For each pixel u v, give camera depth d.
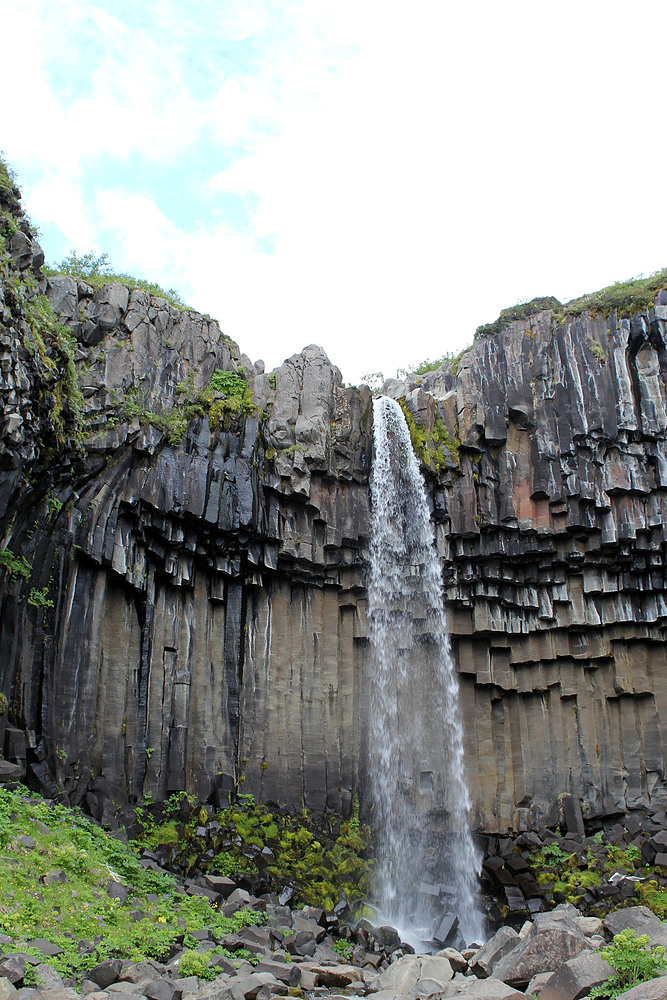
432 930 17.80
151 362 17.70
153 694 17.06
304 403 20.81
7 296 12.49
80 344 16.31
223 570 18.97
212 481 18.44
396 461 22.00
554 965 8.78
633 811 20.27
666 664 21.30
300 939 12.18
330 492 20.95
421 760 20.69
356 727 20.50
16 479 12.55
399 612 21.36
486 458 21.75
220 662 18.88
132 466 16.78
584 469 21.08
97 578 15.85
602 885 17.81
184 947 10.23
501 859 19.42
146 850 14.49
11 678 13.32
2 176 14.45
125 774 15.98
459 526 21.19
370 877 18.16
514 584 21.62
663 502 20.86
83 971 8.26
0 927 8.50
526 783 21.02
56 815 12.10
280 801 18.61
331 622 21.05
